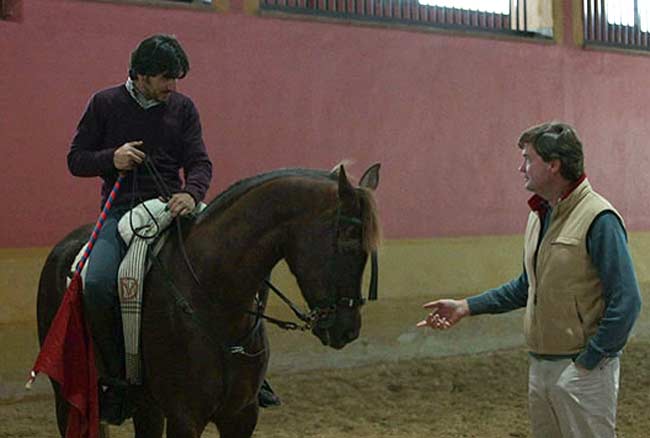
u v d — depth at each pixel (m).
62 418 4.25
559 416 3.29
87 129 4.03
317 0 7.98
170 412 3.71
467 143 8.80
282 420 6.55
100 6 6.87
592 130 9.73
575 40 9.59
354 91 8.10
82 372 3.68
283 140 7.73
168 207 3.81
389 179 8.31
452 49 8.70
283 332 7.54
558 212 3.31
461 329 8.54
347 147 8.08
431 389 7.53
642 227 10.15
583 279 3.24
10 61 6.56
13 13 6.56
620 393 7.51
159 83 3.89
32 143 6.65
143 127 4.01
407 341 8.22
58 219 6.77
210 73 7.36
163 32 7.14
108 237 3.87
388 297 8.15
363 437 6.20
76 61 6.80
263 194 3.64
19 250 6.61
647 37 10.30
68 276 4.03
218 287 3.67
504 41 9.06
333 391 7.27
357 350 7.92
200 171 3.98
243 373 3.74
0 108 6.53
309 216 3.53
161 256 3.80
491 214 8.98
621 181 9.98
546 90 9.38
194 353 3.65
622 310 3.10
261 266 3.65
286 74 7.74
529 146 3.33
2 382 6.47
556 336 3.28
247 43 7.54
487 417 6.77
